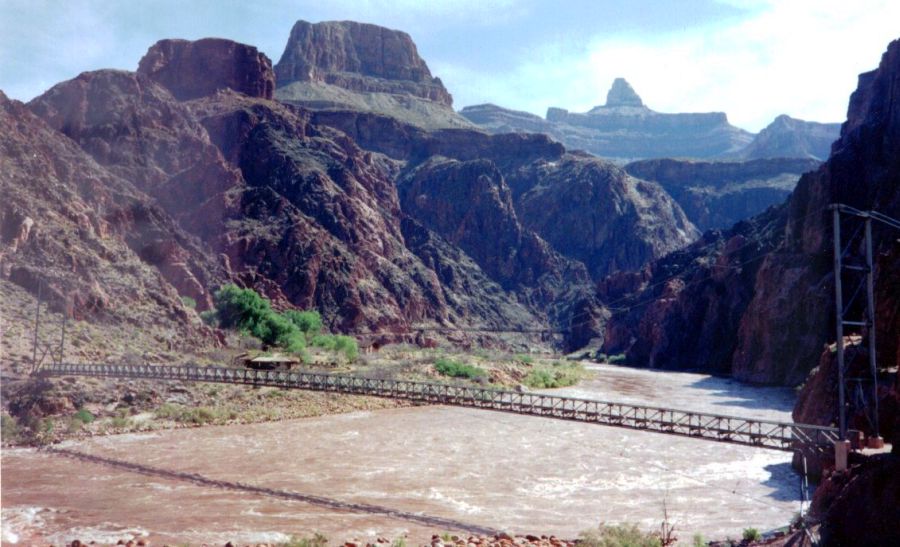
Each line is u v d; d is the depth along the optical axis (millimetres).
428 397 60031
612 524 38625
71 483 46375
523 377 126250
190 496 43844
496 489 47062
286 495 44562
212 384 79875
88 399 68562
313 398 81438
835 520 30203
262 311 121812
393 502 43562
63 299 89125
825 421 51562
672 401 101125
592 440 64250
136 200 142875
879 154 138375
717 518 40594
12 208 98812
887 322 56188
